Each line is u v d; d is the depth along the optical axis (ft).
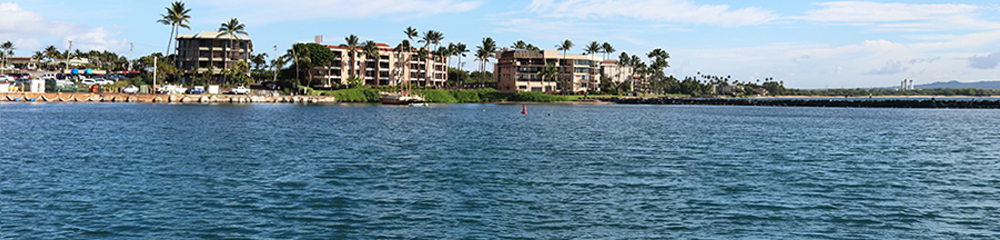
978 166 139.44
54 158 142.31
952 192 104.01
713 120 358.43
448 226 78.89
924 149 178.81
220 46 621.72
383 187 105.70
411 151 164.55
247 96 547.49
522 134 229.04
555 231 77.10
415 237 73.77
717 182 113.29
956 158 155.53
